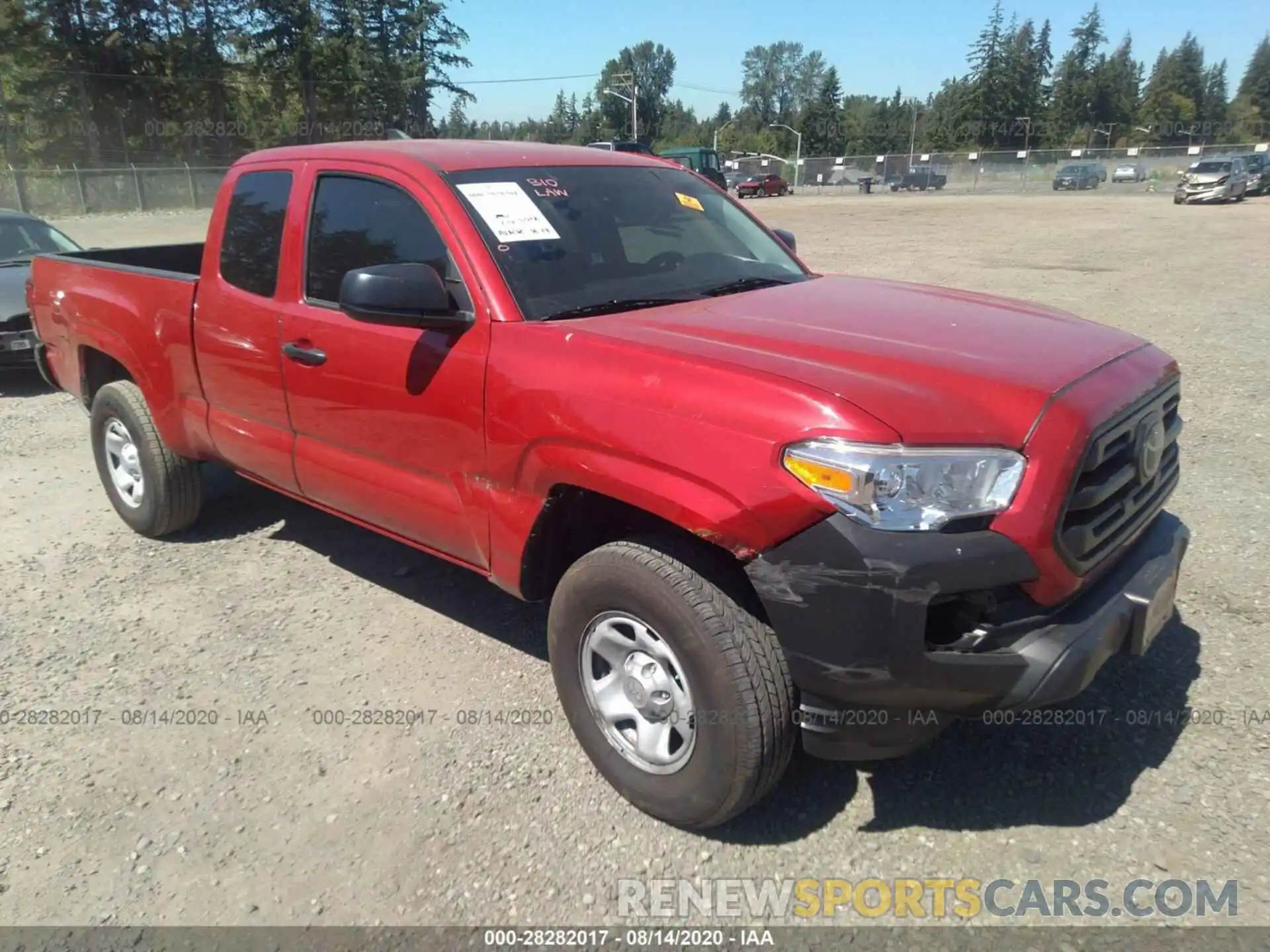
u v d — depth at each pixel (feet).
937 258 55.62
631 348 9.27
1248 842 9.04
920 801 9.80
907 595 7.68
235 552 16.56
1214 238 66.23
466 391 10.47
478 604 14.40
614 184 12.99
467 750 10.93
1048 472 7.98
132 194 131.54
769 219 96.48
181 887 9.08
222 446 14.75
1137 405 9.16
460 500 10.98
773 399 8.18
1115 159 179.32
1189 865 8.82
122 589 15.23
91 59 161.07
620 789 9.84
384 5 183.83
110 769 10.81
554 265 11.12
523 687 12.14
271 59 176.55
